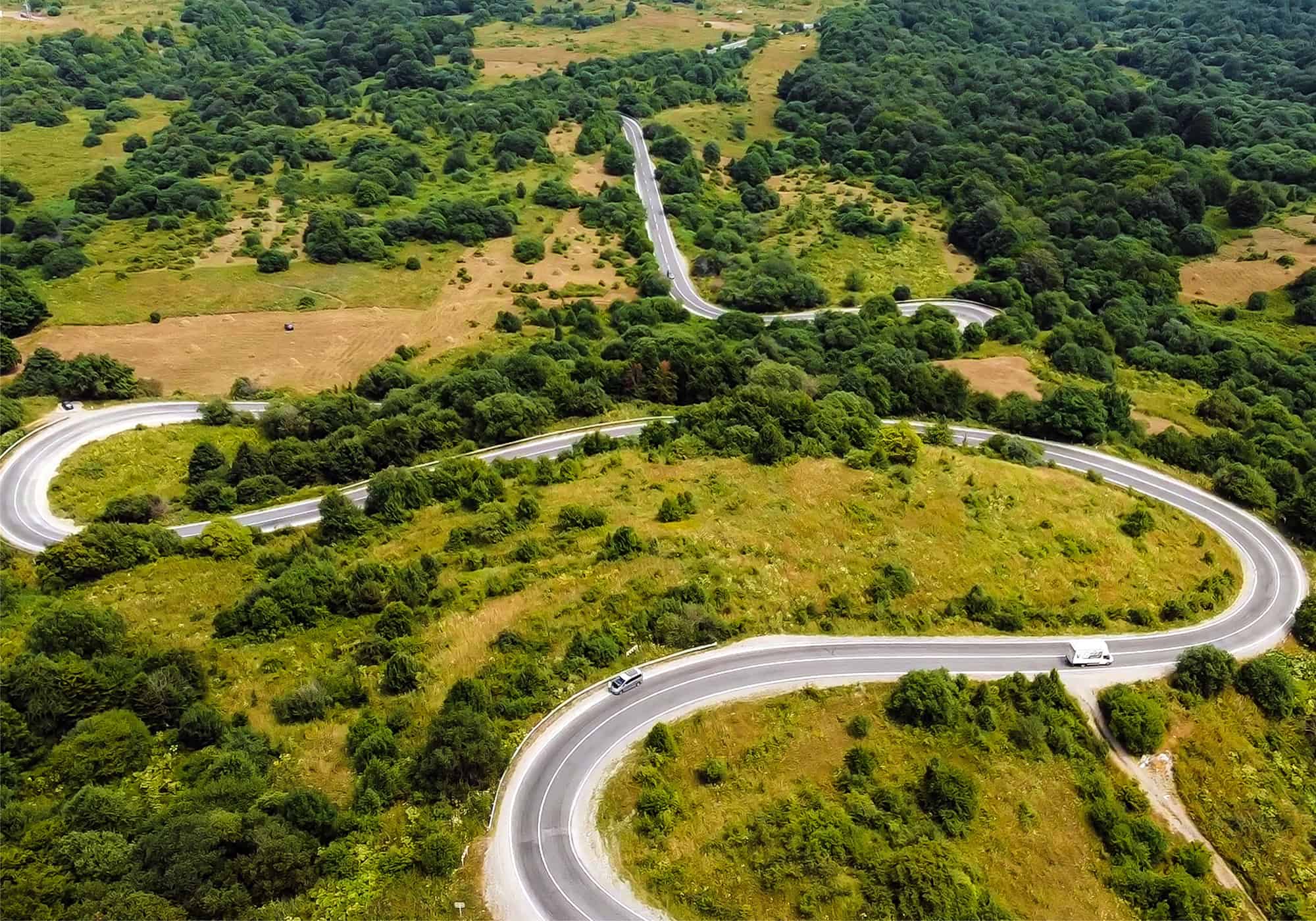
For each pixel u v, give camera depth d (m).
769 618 64.62
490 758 49.06
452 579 70.12
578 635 60.41
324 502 81.81
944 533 76.94
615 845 46.16
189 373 121.06
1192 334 134.25
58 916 39.19
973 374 119.88
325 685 58.03
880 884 44.69
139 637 63.22
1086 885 49.19
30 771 48.69
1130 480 93.25
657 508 80.00
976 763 54.00
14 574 74.88
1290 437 104.25
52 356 112.25
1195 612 70.75
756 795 49.84
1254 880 52.50
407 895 42.81
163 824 44.03
